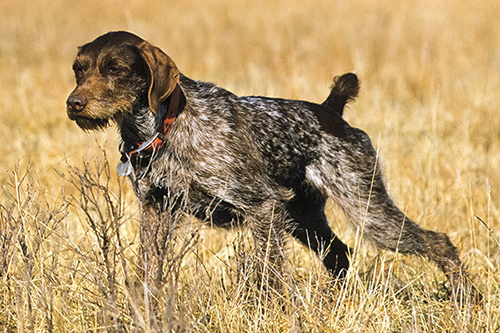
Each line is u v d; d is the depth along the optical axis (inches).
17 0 1742.1
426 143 576.7
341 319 300.7
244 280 303.6
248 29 1378.0
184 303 284.8
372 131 636.7
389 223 371.6
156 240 288.8
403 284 370.6
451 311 317.7
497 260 366.0
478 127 659.4
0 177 535.2
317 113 370.0
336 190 369.1
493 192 496.4
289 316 291.1
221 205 334.3
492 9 1523.1
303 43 1195.9
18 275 303.7
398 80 897.5
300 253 396.2
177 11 1611.7
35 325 275.4
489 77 885.2
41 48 1200.2
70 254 346.3
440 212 457.4
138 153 322.3
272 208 335.9
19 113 724.0
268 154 343.6
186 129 318.7
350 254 381.4
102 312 275.3
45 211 323.0
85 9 1628.9
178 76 307.6
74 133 651.5
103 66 307.6
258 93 799.7
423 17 1427.2
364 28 1310.3
